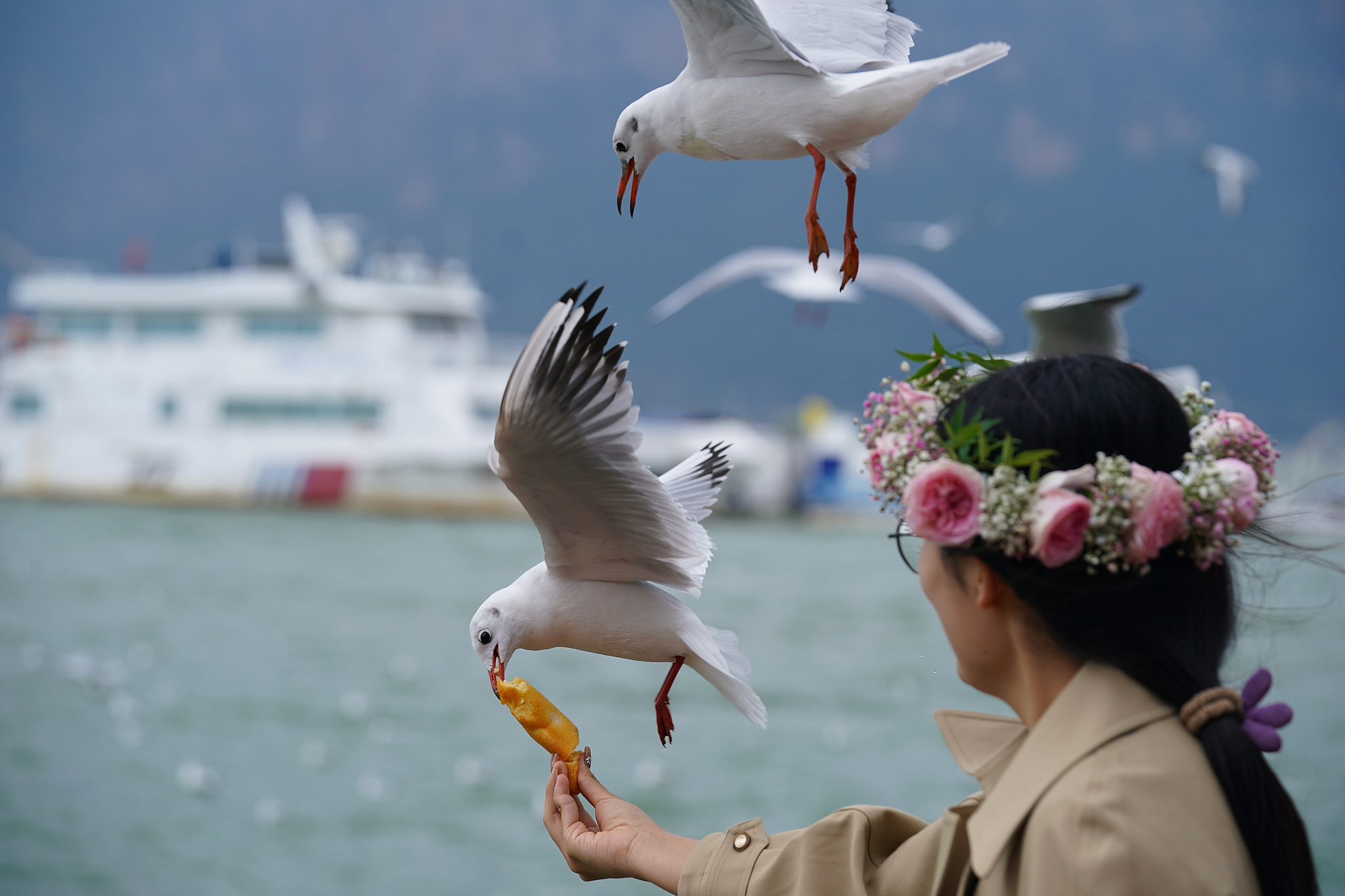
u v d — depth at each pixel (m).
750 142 3.12
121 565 40.97
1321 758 15.60
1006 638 2.18
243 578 39.22
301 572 40.53
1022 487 2.02
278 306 50.59
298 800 17.62
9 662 26.70
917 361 2.42
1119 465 2.00
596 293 2.85
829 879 2.29
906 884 2.23
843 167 3.14
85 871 14.52
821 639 30.25
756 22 2.97
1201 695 1.98
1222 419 2.19
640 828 2.61
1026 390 2.15
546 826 2.73
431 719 22.77
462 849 15.60
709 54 3.12
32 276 52.78
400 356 50.69
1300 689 19.12
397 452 50.53
